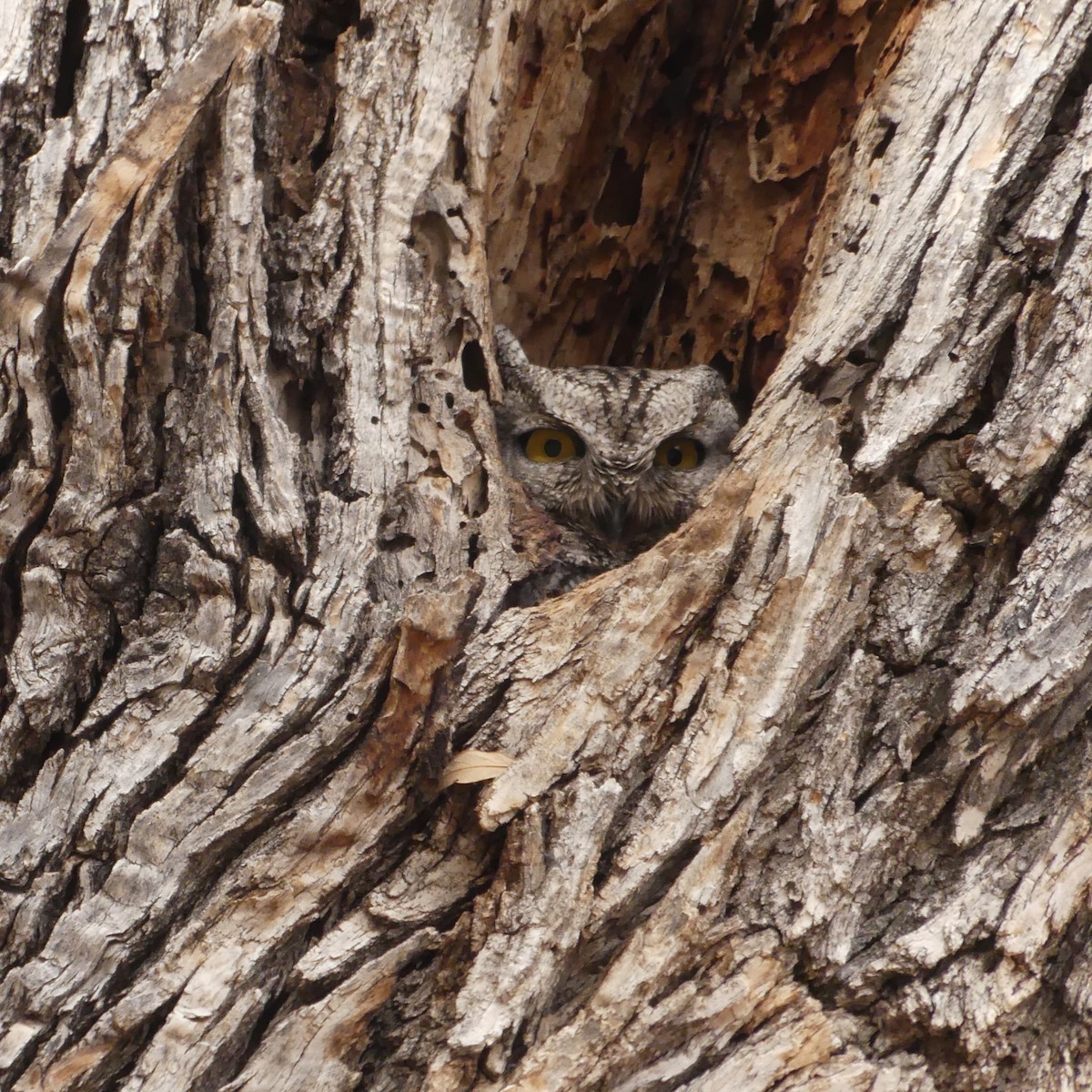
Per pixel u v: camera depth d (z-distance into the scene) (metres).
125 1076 4.66
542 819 4.90
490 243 8.45
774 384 5.95
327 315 5.73
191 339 5.43
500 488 5.98
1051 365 5.38
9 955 4.77
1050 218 5.52
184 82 5.36
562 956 4.73
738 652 5.24
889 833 5.12
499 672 5.20
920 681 5.27
